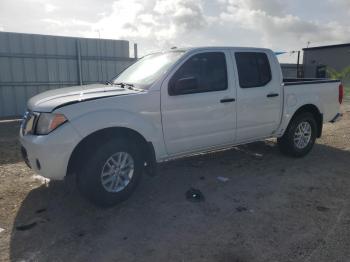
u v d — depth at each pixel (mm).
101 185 3928
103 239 3373
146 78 4590
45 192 4562
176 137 4543
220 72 4914
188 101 4547
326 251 3115
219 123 4910
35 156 3775
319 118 6297
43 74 13359
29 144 3814
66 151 3711
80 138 3754
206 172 5340
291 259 3002
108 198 4008
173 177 5129
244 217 3807
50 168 3727
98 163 3869
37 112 3939
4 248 3213
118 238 3395
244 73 5180
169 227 3605
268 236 3393
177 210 4008
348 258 3006
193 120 4641
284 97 5637
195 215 3873
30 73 13070
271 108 5488
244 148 6738
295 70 25969
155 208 4070
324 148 6840
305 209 3996
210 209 4023
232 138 5160
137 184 4281
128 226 3637
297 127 5906
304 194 4449
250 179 5012
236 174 5238
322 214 3861
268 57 5492
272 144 7043
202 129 4758
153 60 5039
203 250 3162
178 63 4531
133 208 4074
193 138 4707
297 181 4926
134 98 4129
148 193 4527
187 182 4914
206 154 6340
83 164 3871
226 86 4941
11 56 12578
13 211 3996
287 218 3773
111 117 3922
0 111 12711
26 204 4191
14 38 12547
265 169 5469
